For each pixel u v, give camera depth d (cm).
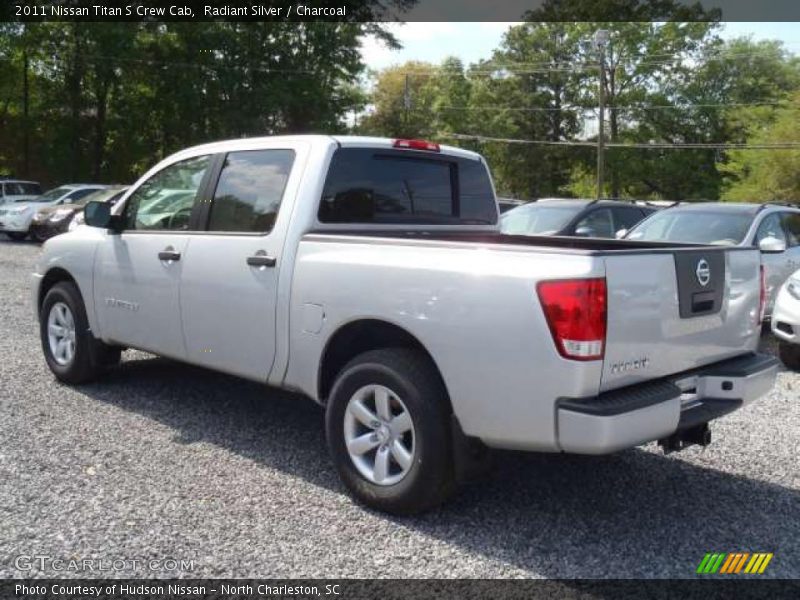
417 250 400
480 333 366
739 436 555
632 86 5822
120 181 3900
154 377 666
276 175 488
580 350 344
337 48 3916
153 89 3634
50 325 642
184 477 448
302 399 614
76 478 441
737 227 930
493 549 373
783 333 773
